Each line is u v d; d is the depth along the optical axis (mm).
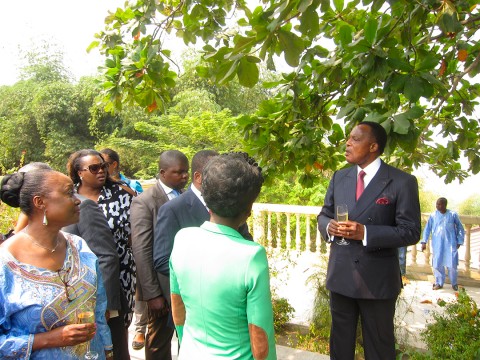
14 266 1680
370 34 2285
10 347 1637
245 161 1608
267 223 8492
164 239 2566
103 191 3105
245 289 1460
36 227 1753
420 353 3736
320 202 10453
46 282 1724
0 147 21531
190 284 1564
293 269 7234
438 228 6801
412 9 2504
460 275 7402
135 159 17266
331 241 2807
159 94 3676
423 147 4129
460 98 3771
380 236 2484
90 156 2965
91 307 1889
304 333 4707
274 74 14664
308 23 1851
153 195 3020
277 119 3371
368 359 2727
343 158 3822
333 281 2754
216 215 1579
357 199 2730
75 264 1851
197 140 13992
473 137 3809
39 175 1762
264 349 1465
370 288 2607
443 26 2232
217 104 16719
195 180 2621
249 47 2094
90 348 1943
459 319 3744
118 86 3271
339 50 2697
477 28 3057
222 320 1504
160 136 15406
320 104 3301
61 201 1751
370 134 2633
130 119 18453
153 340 2945
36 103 20500
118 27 3643
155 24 3477
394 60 2332
